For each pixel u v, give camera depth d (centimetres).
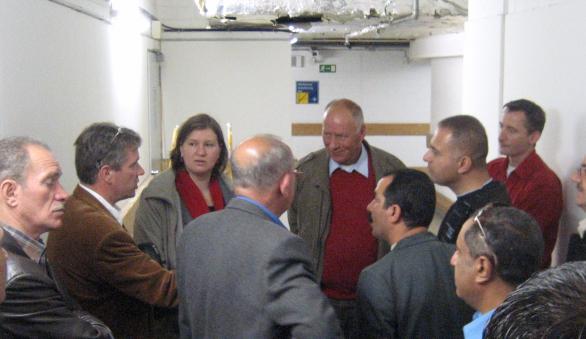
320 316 134
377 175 244
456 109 770
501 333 61
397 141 1069
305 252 145
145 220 222
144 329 191
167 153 551
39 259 148
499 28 341
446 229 195
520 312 60
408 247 163
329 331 134
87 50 311
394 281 159
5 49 195
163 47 538
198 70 541
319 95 1055
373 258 240
